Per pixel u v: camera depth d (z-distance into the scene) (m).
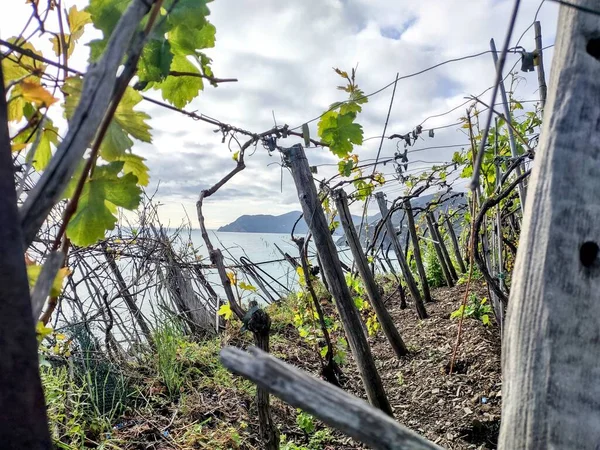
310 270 4.66
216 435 3.05
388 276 9.03
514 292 0.70
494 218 4.40
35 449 0.41
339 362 4.41
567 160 0.67
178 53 0.97
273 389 0.49
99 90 0.48
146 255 4.45
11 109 0.77
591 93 0.68
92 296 3.92
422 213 8.38
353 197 5.09
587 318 0.64
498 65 0.48
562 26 0.73
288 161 3.23
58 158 0.46
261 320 2.23
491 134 4.22
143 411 3.31
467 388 3.80
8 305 0.41
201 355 4.33
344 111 2.35
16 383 0.40
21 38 0.78
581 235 0.65
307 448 3.18
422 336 5.23
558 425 0.62
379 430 0.49
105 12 0.73
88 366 3.35
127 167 0.82
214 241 6.73
